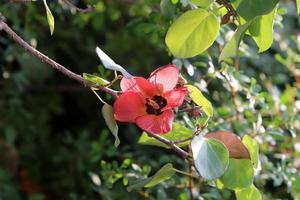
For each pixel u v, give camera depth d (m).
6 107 2.37
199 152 0.97
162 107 0.98
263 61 2.23
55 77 2.53
